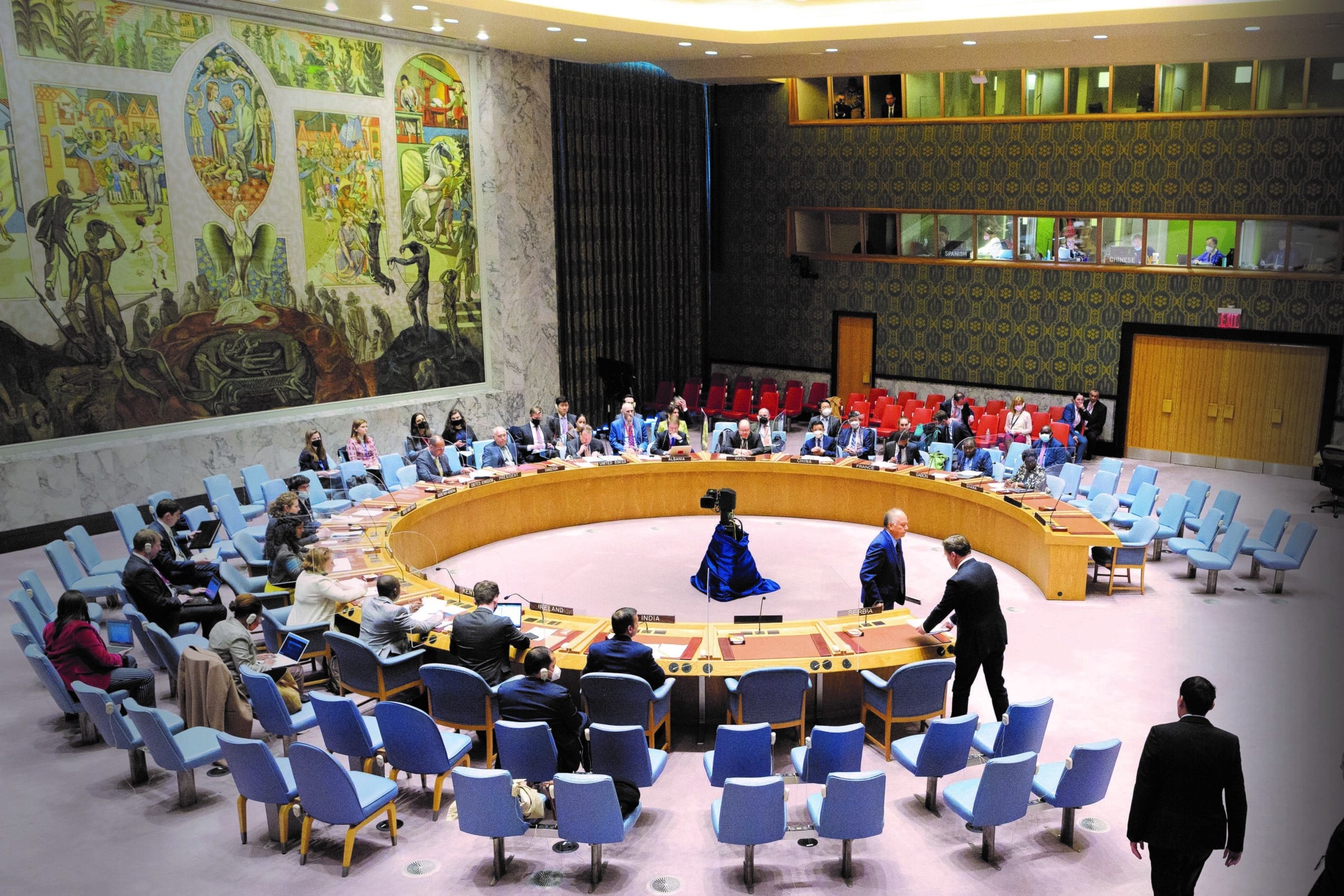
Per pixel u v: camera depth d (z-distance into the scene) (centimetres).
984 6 1374
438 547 1223
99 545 1262
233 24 1384
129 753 725
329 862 618
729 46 1566
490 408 1791
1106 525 1109
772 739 632
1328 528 1372
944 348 1981
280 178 1465
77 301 1276
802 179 2086
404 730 642
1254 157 1605
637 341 2131
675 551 1276
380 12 1352
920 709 725
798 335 2167
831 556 1251
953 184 1902
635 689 671
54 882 598
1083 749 596
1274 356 1642
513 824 578
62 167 1245
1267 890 584
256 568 1011
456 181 1697
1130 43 1461
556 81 1862
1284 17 1212
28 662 930
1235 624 1011
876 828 575
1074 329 1830
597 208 1980
